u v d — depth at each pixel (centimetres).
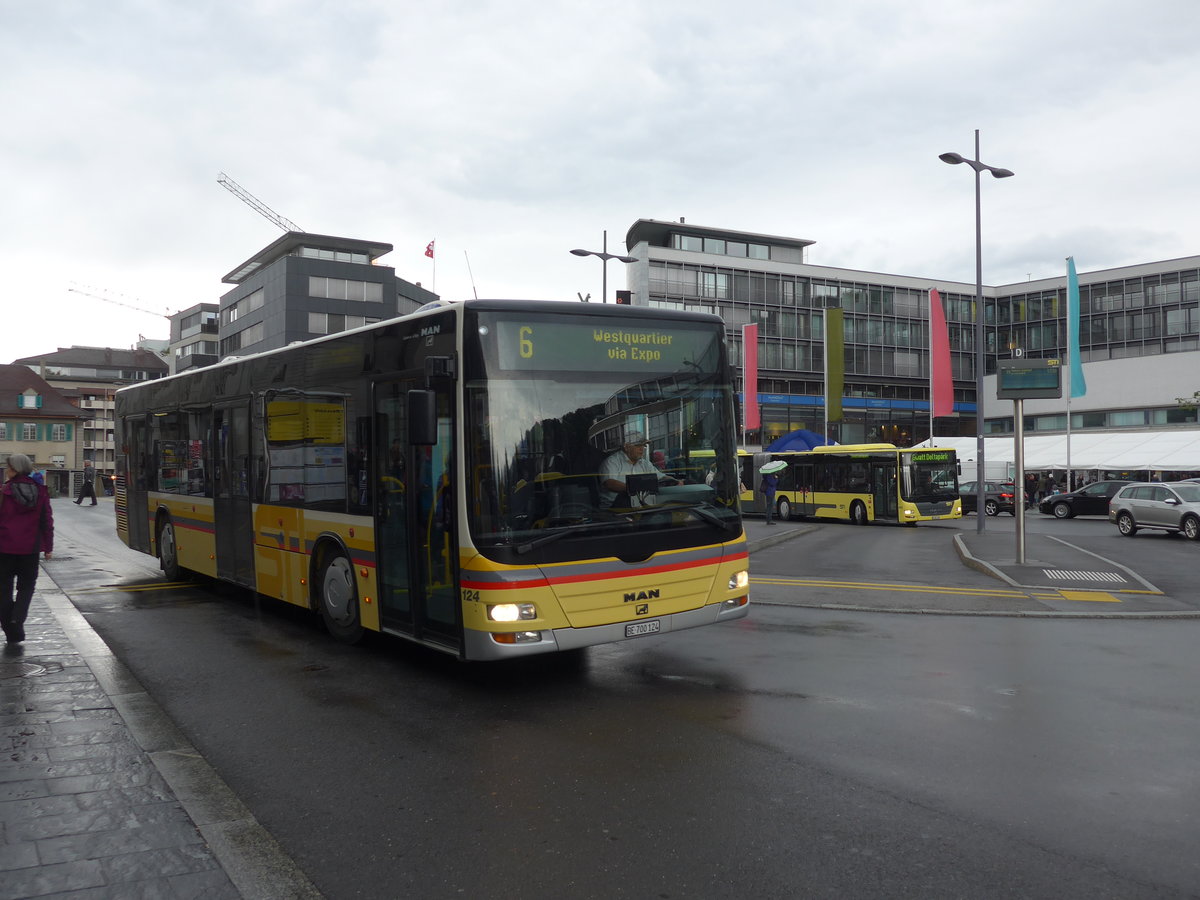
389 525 786
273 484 999
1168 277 7644
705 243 8156
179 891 363
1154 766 527
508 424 682
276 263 7438
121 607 1137
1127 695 693
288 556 970
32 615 1032
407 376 752
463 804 476
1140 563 1775
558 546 683
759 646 889
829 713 644
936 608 1119
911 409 8469
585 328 726
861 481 3338
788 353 8075
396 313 7738
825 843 421
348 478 849
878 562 1731
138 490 1442
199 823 438
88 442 11912
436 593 720
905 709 653
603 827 443
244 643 914
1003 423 8188
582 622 689
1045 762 534
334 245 7594
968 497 4331
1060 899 365
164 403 1338
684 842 424
